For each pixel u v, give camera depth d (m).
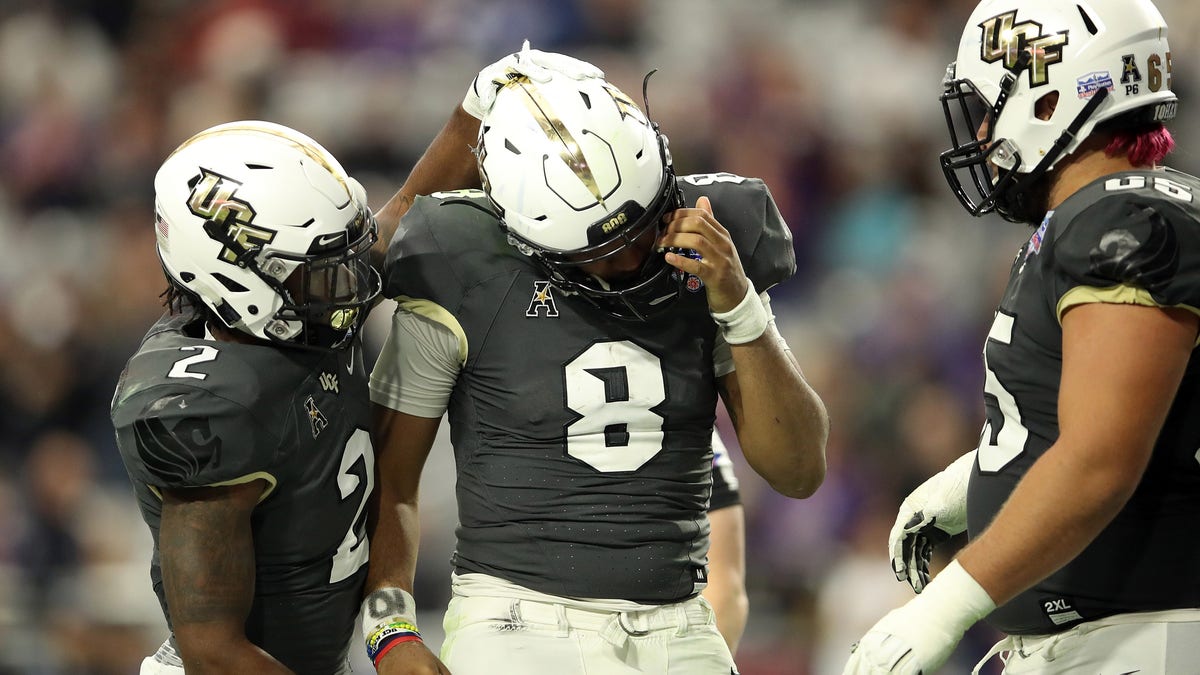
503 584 10.27
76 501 24.16
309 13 34.06
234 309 9.75
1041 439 9.31
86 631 20.95
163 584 9.75
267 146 9.90
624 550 10.13
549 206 9.53
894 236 29.22
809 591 22.34
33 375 25.84
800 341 26.97
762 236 10.55
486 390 10.27
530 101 9.81
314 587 10.27
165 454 9.40
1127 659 9.05
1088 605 9.21
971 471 9.98
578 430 10.09
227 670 9.42
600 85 9.91
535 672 10.01
